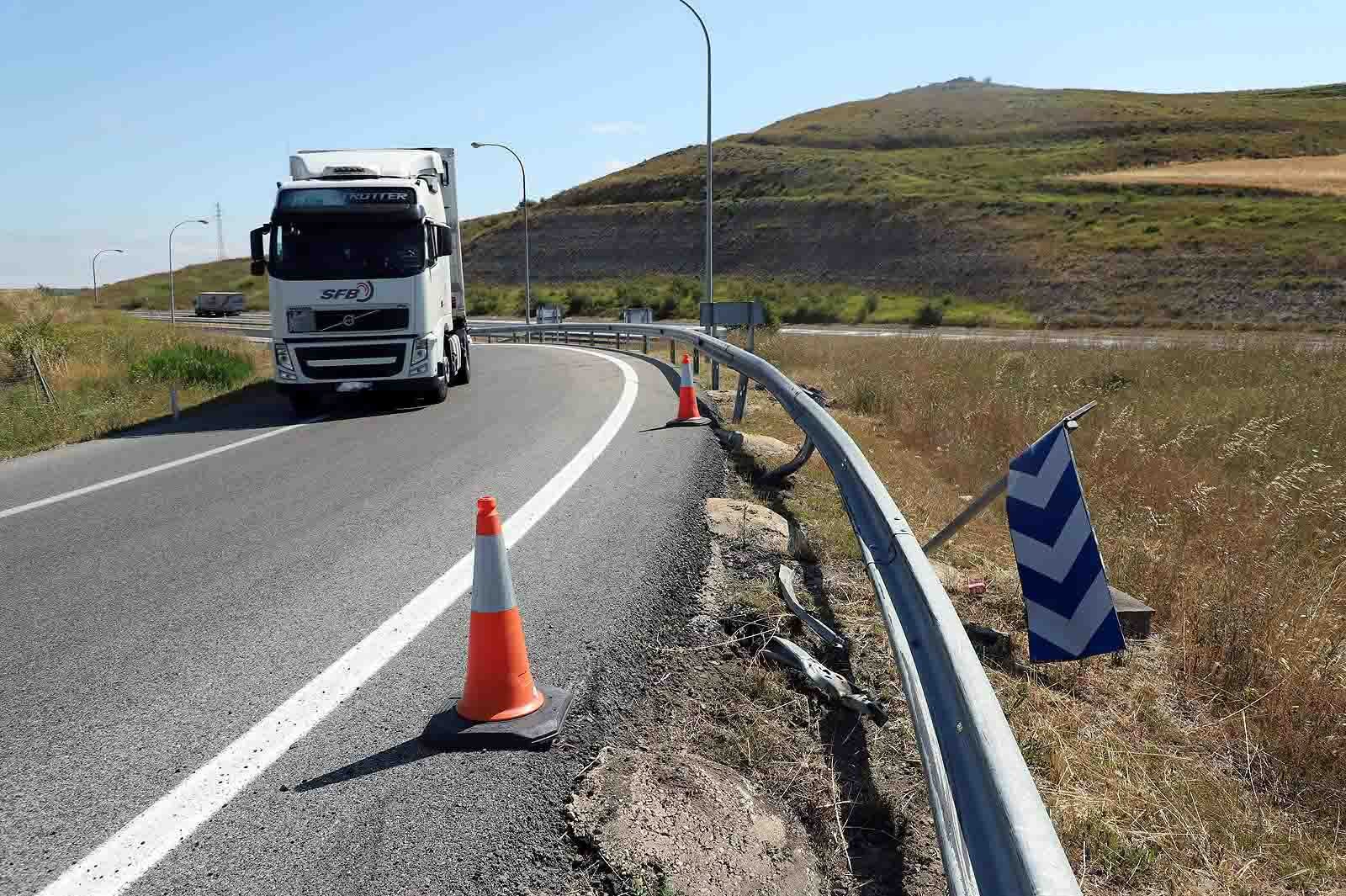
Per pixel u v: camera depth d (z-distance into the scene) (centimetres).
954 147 11738
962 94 16275
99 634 451
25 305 3409
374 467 870
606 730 350
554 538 598
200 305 8388
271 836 283
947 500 798
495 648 350
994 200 7506
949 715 279
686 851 276
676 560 542
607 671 399
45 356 2116
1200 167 8844
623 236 9169
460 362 1639
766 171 10244
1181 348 1722
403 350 1289
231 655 422
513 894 258
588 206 10481
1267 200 6575
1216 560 648
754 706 379
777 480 778
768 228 8300
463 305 1695
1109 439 947
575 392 1451
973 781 241
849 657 432
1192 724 431
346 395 1383
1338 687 446
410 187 1288
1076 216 6850
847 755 353
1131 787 361
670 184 10600
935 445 1047
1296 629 505
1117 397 1258
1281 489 744
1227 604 525
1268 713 429
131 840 282
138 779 317
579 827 285
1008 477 489
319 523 658
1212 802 361
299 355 1273
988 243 6738
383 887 259
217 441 1085
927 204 7706
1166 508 766
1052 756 371
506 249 9681
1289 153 9638
